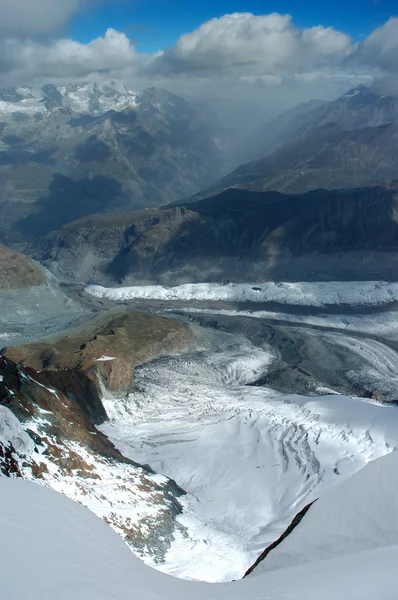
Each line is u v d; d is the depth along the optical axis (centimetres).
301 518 2347
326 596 1472
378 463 2241
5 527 1606
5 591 1285
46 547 1586
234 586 1736
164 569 4066
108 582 1537
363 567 1672
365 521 2053
